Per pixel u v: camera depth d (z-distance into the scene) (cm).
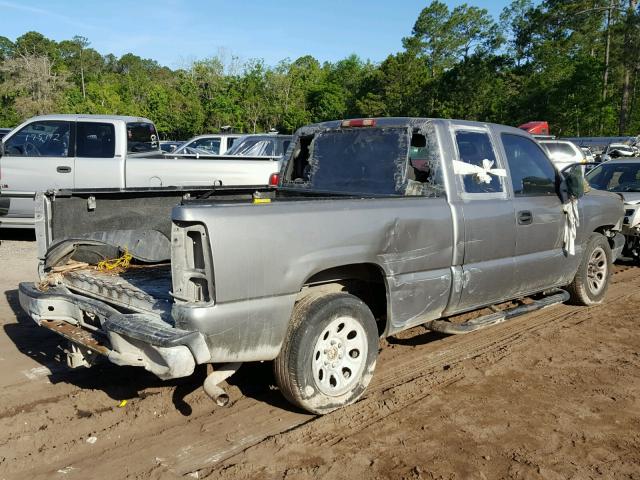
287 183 571
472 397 431
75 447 354
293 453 349
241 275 339
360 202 402
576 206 577
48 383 446
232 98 6041
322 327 377
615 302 699
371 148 500
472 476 329
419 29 8456
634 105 5128
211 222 330
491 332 583
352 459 344
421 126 471
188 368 326
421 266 434
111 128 1012
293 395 377
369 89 6969
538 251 548
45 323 415
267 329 354
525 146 554
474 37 8331
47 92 6225
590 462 347
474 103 6059
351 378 405
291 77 7219
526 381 462
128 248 485
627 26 4747
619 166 1017
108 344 368
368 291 457
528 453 355
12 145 984
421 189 468
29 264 860
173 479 321
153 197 516
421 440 368
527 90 5400
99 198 481
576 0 5634
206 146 1527
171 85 7231
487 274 486
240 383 451
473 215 468
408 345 543
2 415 393
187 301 340
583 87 4909
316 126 551
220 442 362
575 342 555
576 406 420
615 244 710
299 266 362
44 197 448
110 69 12038
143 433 372
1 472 328
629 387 453
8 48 9425
